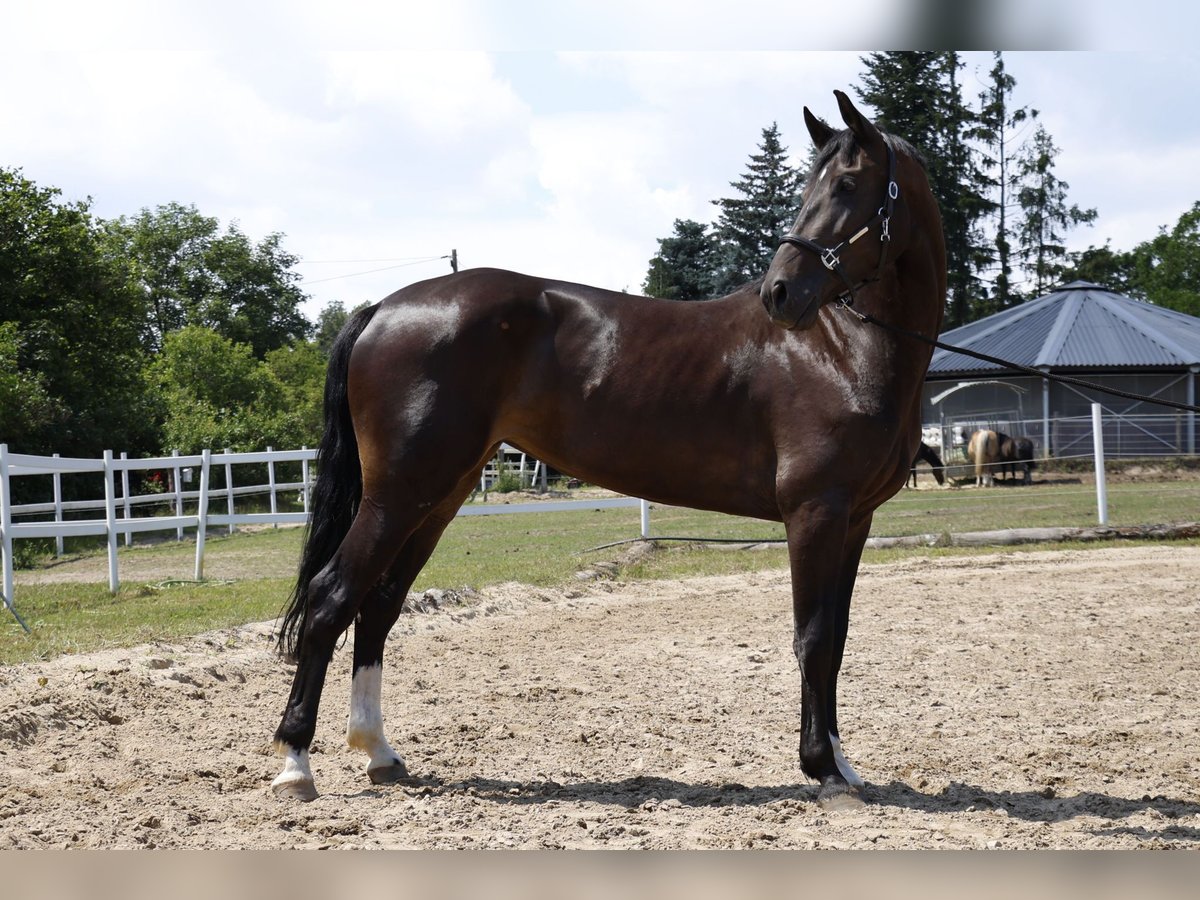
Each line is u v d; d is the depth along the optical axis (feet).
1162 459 94.02
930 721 19.56
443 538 58.54
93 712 19.31
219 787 15.38
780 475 14.65
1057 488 81.51
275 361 182.50
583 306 15.57
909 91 154.20
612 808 14.35
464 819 13.76
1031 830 13.37
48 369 91.81
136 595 36.83
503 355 15.43
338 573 15.19
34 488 83.51
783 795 15.16
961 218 160.66
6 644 24.88
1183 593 34.50
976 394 107.86
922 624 29.89
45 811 13.92
